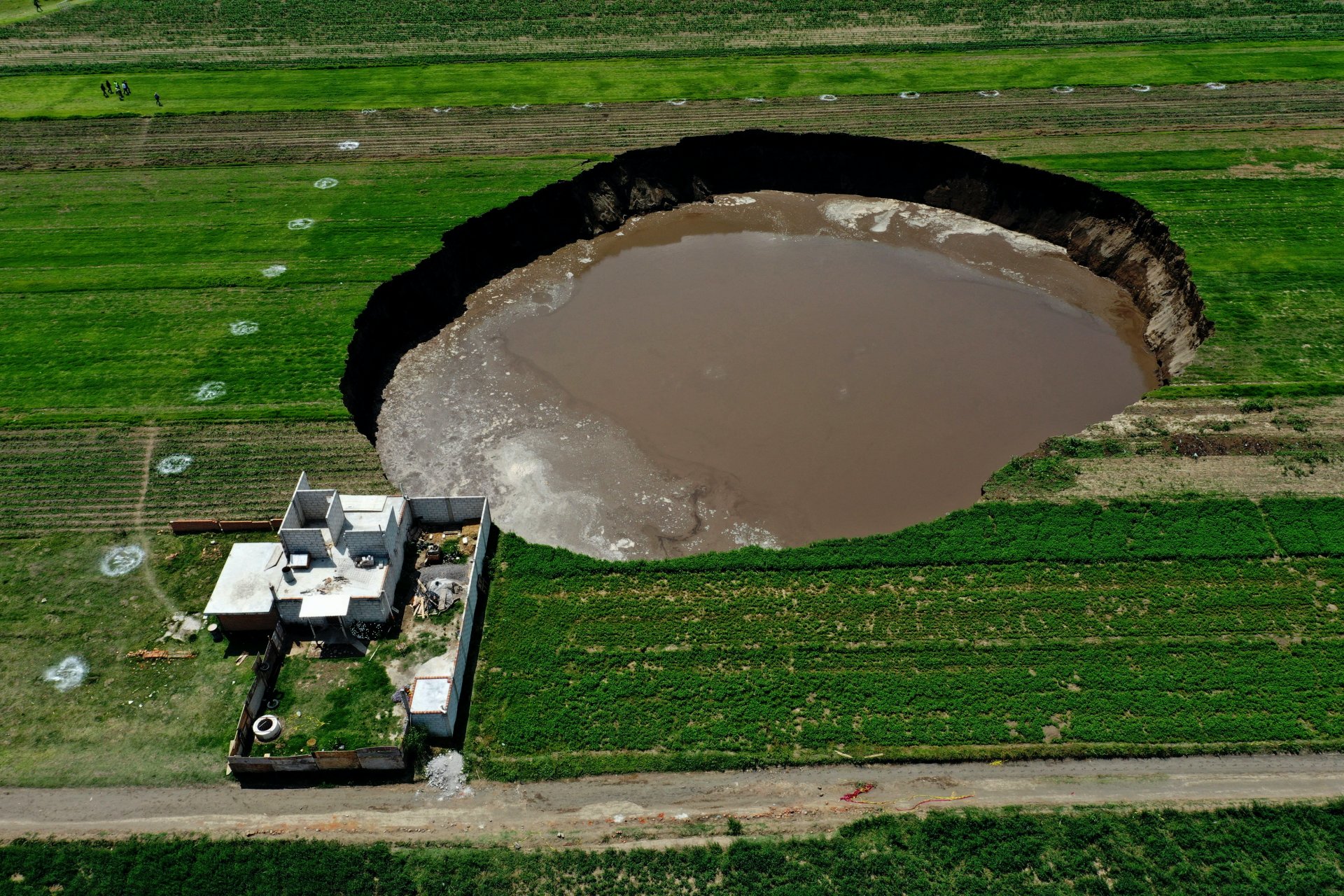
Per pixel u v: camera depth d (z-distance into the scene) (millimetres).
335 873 30531
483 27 90062
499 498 45969
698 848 31344
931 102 77062
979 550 41188
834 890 30234
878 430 49719
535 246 65062
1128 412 48188
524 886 30406
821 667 36969
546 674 36750
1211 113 74875
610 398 52094
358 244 60719
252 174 68938
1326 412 47469
